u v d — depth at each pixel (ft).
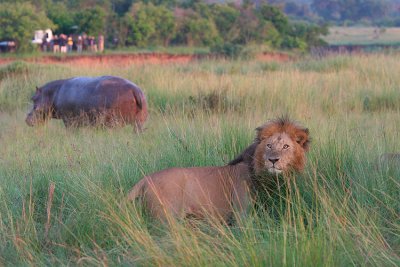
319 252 23.25
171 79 81.30
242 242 24.99
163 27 233.35
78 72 93.66
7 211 29.55
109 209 28.30
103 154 38.17
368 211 27.86
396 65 90.07
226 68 106.73
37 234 28.27
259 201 29.32
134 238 25.91
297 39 222.07
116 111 55.83
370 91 70.64
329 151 33.42
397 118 53.26
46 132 54.39
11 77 93.76
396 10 624.59
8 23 203.92
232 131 39.42
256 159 28.76
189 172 29.50
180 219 28.14
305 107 60.85
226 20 239.91
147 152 37.73
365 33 392.68
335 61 102.47
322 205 27.68
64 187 32.71
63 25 231.91
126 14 233.35
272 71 101.65
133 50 217.36
